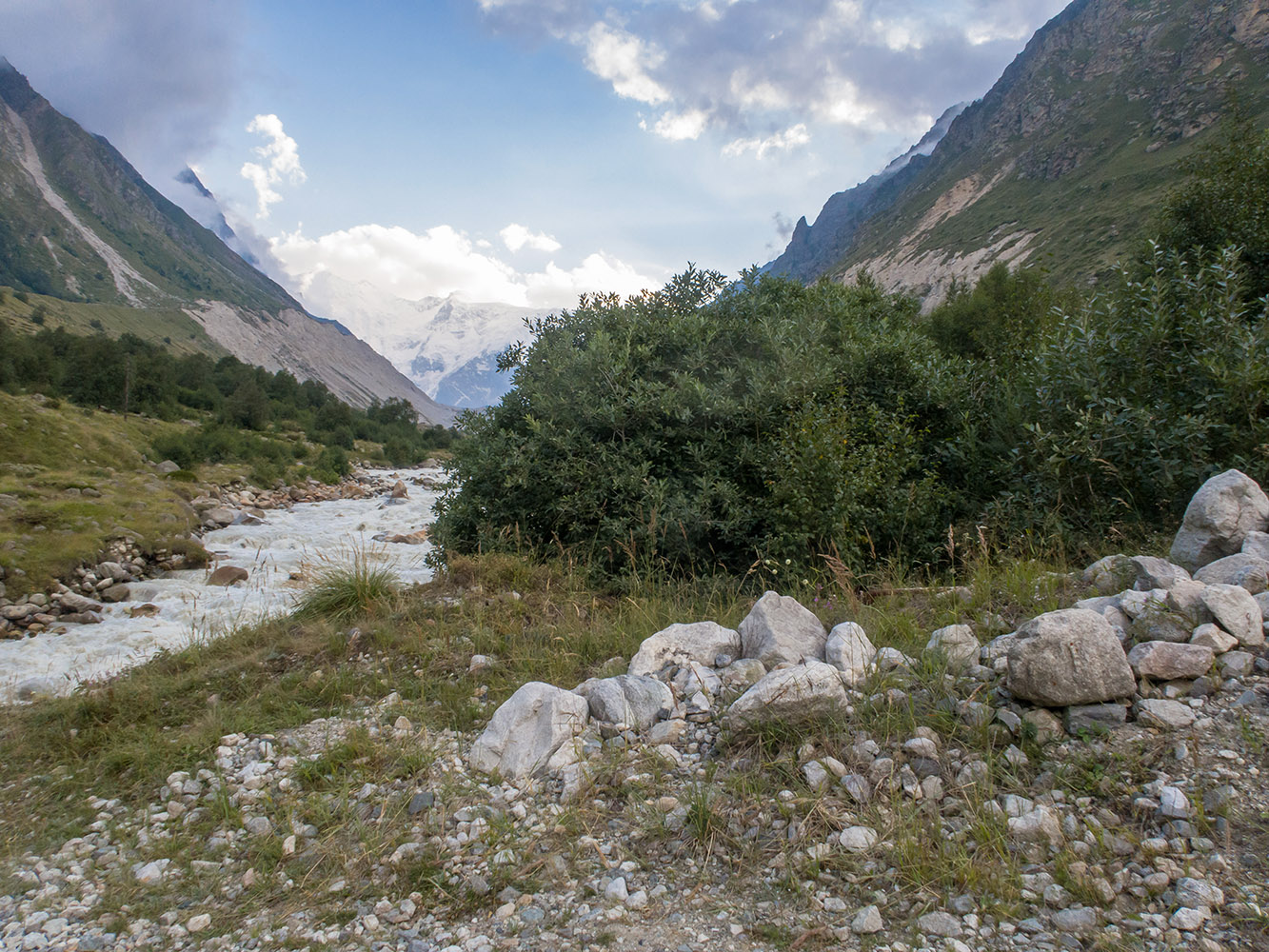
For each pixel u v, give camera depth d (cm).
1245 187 929
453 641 583
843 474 671
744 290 933
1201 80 12406
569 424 806
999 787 306
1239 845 253
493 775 379
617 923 270
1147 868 254
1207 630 344
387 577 743
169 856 349
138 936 292
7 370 3359
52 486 1708
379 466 4384
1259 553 413
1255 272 870
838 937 251
